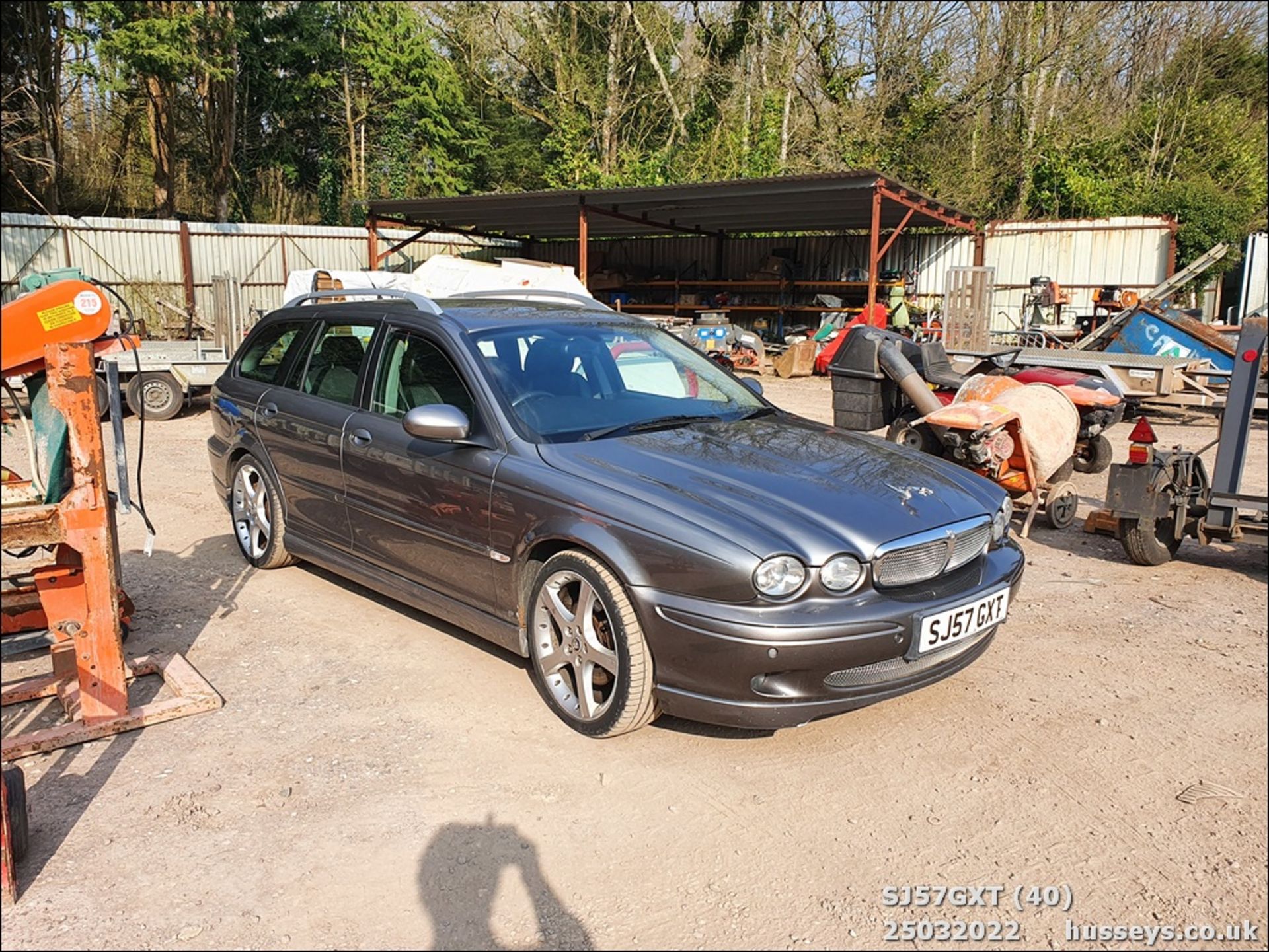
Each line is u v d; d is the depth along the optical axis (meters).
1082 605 5.21
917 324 22.06
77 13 21.22
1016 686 4.10
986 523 3.68
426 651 4.41
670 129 34.12
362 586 5.30
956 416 6.56
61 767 3.36
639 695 3.35
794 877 2.78
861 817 3.08
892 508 3.45
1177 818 3.10
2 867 2.61
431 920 2.58
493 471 3.84
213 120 28.30
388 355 4.63
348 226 33.97
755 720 3.18
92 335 3.29
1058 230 22.00
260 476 5.40
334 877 2.75
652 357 4.72
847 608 3.16
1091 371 12.43
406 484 4.25
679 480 3.53
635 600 3.28
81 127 28.69
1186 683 4.14
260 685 4.04
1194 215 22.36
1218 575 5.83
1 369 3.15
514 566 3.76
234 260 23.66
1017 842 2.96
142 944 2.47
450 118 33.97
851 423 8.26
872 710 3.85
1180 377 12.16
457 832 2.98
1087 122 28.59
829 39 30.22
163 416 11.89
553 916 2.60
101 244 21.75
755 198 19.48
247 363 5.75
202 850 2.88
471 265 16.14
